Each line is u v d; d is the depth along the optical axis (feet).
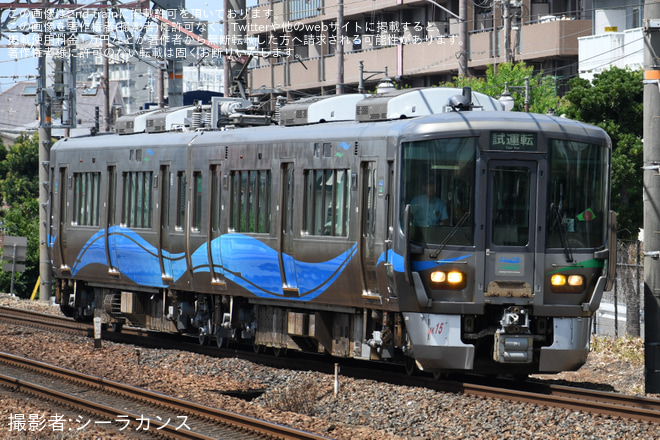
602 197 151.64
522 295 146.92
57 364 177.27
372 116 162.20
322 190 164.14
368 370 161.89
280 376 164.96
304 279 168.04
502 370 154.10
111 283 223.92
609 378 177.58
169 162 201.05
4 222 531.09
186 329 207.00
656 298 158.40
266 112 204.64
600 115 322.34
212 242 189.26
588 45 418.92
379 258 151.43
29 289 518.37
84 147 229.25
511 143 146.51
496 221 146.61
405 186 147.23
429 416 132.77
